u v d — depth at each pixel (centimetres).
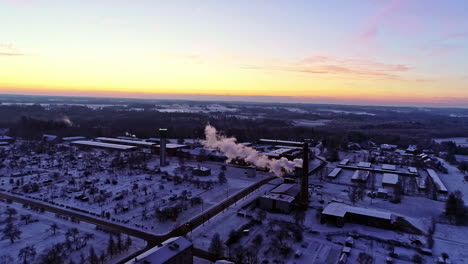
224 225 12775
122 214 13625
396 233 12538
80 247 10500
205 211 14312
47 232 11656
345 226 13150
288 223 13175
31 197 15550
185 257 9094
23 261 9469
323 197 16988
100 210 14025
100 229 12000
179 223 12875
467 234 12631
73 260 9644
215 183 19112
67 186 17450
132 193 16500
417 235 12444
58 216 13162
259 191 17775
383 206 15800
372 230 12812
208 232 12094
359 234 12325
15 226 12056
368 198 17062
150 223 12794
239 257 9894
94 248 10512
